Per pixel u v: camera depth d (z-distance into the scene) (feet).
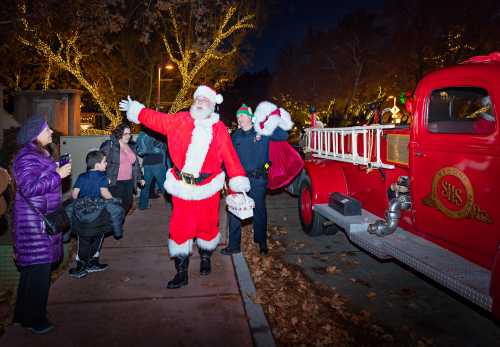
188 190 14.25
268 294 14.92
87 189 15.37
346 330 12.88
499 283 9.49
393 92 93.25
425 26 80.07
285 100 144.56
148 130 25.98
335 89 129.18
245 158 17.67
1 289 15.69
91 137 27.86
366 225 15.69
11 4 33.50
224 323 12.53
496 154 10.68
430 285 16.22
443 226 12.60
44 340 11.51
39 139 11.47
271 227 24.64
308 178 21.54
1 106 29.60
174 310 13.26
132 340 11.58
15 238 11.34
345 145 19.49
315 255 19.57
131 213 25.70
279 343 12.03
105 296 14.16
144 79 79.51
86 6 35.37
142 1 39.40
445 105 13.16
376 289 15.89
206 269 16.07
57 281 15.34
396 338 12.53
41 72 59.52
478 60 12.61
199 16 44.16
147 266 16.93
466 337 12.59
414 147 13.39
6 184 12.28
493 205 10.80
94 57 62.03
